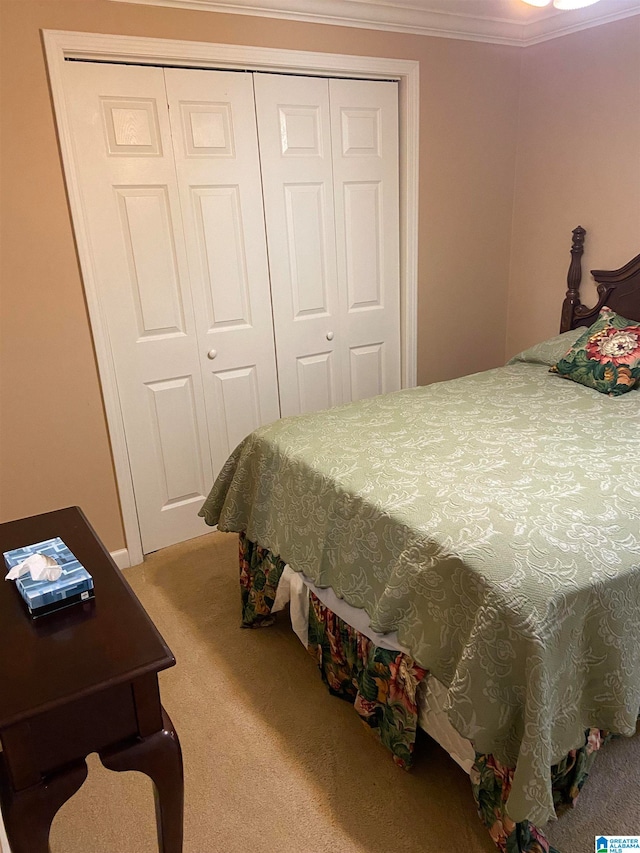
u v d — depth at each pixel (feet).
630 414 7.19
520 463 5.90
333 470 6.13
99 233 7.90
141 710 3.45
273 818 5.16
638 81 9.11
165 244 8.39
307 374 10.14
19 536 4.53
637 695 4.43
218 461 9.61
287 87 8.75
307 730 6.06
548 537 4.61
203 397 9.21
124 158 7.86
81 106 7.44
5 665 3.28
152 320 8.54
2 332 7.41
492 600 4.23
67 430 8.11
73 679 3.18
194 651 7.23
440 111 10.08
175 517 9.42
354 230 9.96
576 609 4.18
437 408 7.70
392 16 9.04
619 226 9.85
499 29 10.08
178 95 8.00
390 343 10.89
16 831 3.27
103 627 3.56
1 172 7.04
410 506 5.29
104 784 5.60
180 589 8.43
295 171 9.15
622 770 5.36
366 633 5.53
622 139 9.50
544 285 11.26
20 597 3.82
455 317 11.39
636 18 8.93
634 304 9.69
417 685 5.05
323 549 5.96
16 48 6.83
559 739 4.23
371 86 9.45
